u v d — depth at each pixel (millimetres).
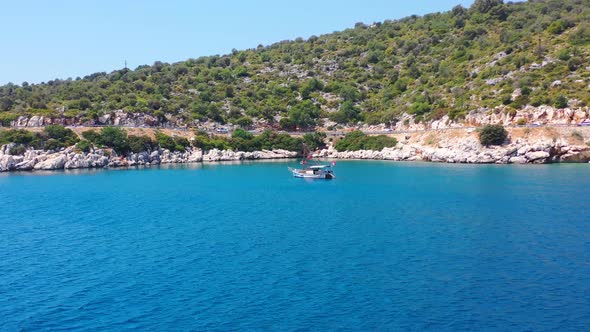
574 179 113375
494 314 44156
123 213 87625
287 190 112812
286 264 57406
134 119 192375
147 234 72000
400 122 194750
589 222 73750
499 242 64812
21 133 162000
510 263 56594
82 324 43156
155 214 86438
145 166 169375
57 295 49219
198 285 51312
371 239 67312
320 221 78812
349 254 60812
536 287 49688
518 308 45219
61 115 181125
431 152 162875
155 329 42156
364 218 80312
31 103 197250
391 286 50469
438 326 42188
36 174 146750
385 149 178000
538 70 176750
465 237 67375
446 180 119062
